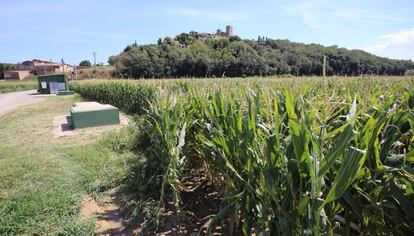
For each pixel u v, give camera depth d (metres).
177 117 3.29
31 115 11.41
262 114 2.20
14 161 4.66
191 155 4.04
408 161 1.42
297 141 1.33
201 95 3.82
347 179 1.11
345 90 3.66
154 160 3.90
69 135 6.90
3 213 2.81
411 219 1.26
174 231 2.62
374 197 1.37
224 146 2.16
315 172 1.25
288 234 1.41
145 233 2.62
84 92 23.66
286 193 1.47
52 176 3.90
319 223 1.28
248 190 1.87
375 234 1.36
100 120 8.02
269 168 1.54
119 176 3.81
